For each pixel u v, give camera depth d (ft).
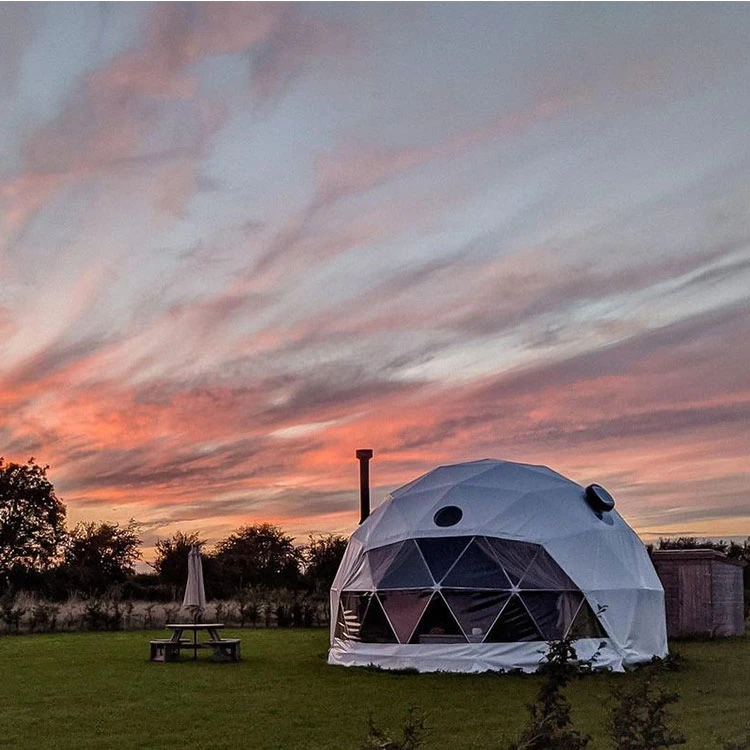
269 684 50.11
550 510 61.21
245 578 157.28
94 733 35.81
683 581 84.53
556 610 56.95
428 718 38.73
